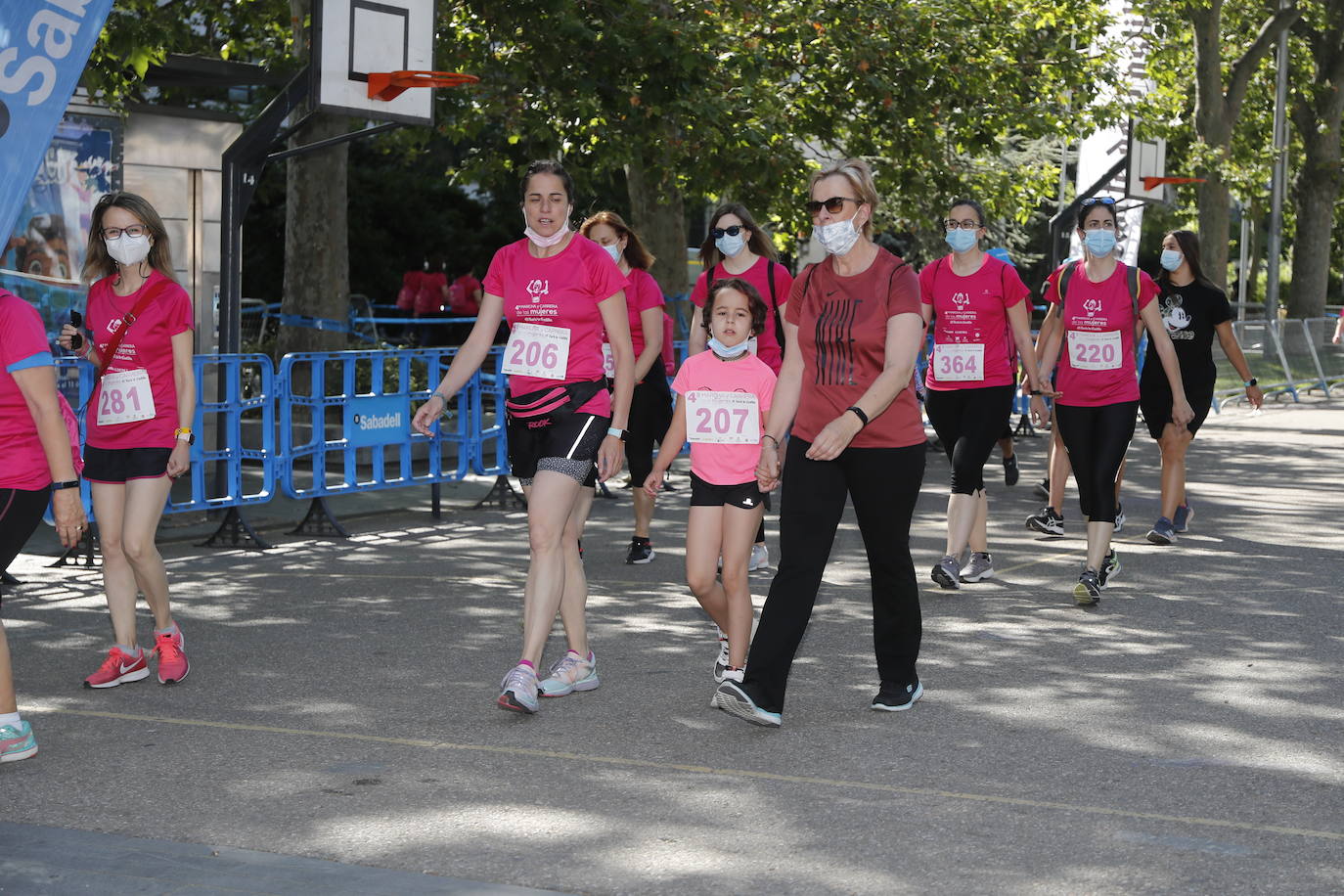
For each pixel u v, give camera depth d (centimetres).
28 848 504
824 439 617
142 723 667
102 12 753
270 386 1199
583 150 1945
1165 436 1195
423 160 3366
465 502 1465
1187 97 3762
